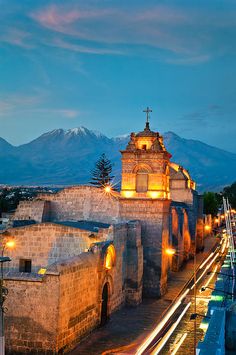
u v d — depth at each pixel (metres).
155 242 45.31
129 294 41.19
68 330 27.98
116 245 37.91
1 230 38.88
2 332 17.39
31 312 26.83
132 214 45.88
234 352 19.38
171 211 58.00
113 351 28.09
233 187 159.00
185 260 70.06
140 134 48.12
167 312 38.41
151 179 46.31
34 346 26.61
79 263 29.81
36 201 46.81
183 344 29.36
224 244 86.88
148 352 27.75
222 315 18.36
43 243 37.69
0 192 151.25
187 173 83.12
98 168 101.81
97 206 46.75
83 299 30.45
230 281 28.19
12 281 27.14
